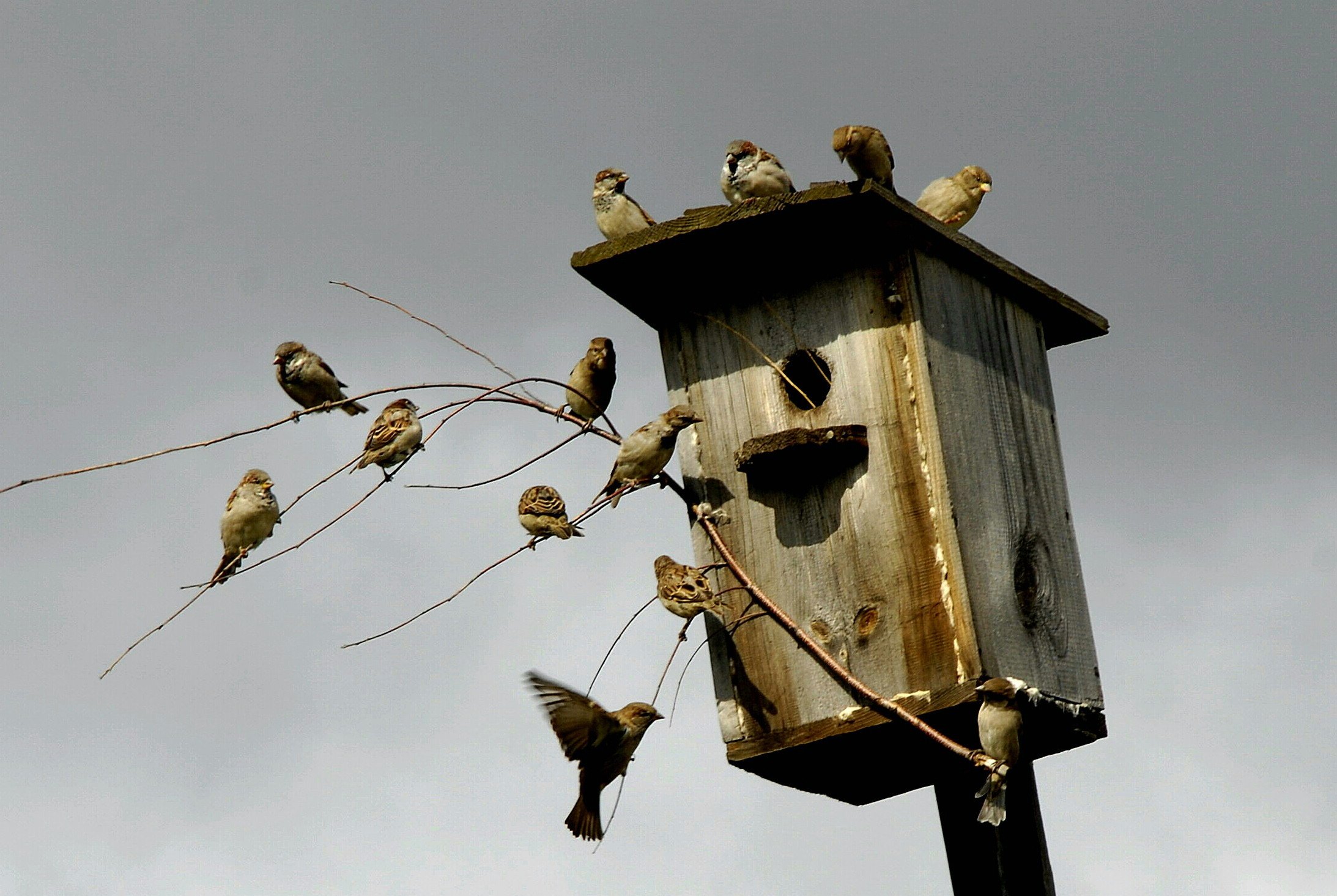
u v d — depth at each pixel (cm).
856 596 1170
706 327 1244
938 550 1152
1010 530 1209
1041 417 1301
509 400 1142
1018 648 1171
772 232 1190
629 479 1198
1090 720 1232
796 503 1199
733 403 1229
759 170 1334
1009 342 1291
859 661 1161
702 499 1228
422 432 1341
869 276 1199
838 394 1194
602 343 1340
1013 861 1162
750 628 1198
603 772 1006
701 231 1188
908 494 1165
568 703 963
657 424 1186
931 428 1165
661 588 1139
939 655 1139
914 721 1059
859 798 1306
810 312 1212
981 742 1080
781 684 1184
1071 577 1266
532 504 1216
